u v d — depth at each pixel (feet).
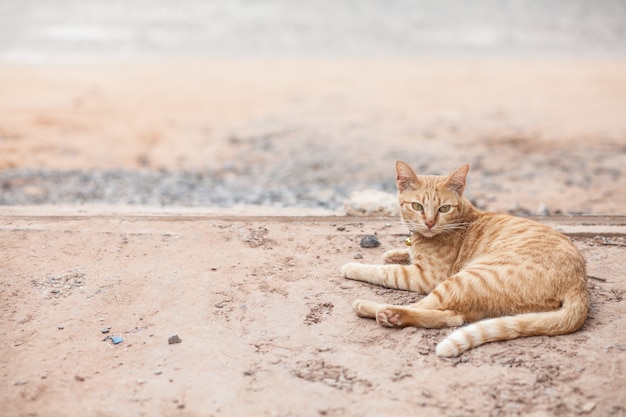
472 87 64.69
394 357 13.62
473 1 130.31
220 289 16.55
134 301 15.97
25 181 36.50
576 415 11.66
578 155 41.14
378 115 53.42
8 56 76.28
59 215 22.29
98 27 96.53
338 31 101.30
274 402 12.10
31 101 55.31
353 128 49.44
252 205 28.89
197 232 20.35
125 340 14.29
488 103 57.41
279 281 17.19
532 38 98.48
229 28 100.99
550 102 57.41
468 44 93.76
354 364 13.35
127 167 40.60
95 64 73.87
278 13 114.73
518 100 58.44
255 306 15.76
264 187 35.76
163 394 12.34
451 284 15.05
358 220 22.62
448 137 46.39
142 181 36.91
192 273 17.43
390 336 14.51
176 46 87.51
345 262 18.75
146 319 15.19
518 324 13.89
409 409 11.89
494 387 12.44
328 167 40.11
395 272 17.01
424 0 129.18
